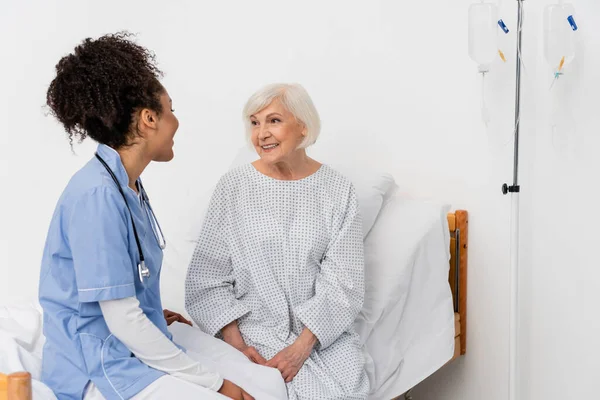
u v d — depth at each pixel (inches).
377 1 97.5
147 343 56.6
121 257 55.6
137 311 56.1
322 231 74.7
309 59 104.9
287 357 69.6
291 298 73.5
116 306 55.2
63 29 115.0
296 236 74.4
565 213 85.7
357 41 100.1
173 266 88.7
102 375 55.9
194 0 114.1
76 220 55.0
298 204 75.2
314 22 103.6
